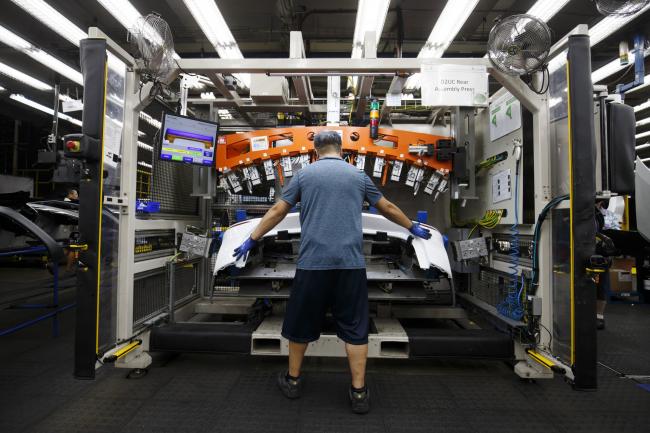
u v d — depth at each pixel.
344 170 1.82
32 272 6.59
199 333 2.15
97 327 1.85
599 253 2.21
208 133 2.64
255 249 2.38
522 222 2.25
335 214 1.73
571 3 4.30
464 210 3.34
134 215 2.16
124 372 2.22
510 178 2.45
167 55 2.09
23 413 1.75
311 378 2.16
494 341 2.10
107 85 1.91
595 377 1.74
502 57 1.93
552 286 2.02
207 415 1.73
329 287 1.74
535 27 1.86
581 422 1.71
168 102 3.10
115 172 2.02
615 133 1.82
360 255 1.76
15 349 2.73
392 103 2.62
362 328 1.75
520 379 2.16
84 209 1.84
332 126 2.93
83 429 1.61
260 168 3.18
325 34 5.32
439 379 2.16
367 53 2.37
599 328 3.44
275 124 3.66
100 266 1.87
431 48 3.44
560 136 1.95
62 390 1.99
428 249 2.10
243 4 4.73
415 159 2.88
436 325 3.08
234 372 2.22
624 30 4.26
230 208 3.49
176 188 3.09
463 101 2.13
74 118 7.65
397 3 4.30
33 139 9.34
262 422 1.67
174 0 4.34
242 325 2.30
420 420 1.71
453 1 2.70
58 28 3.66
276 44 5.42
